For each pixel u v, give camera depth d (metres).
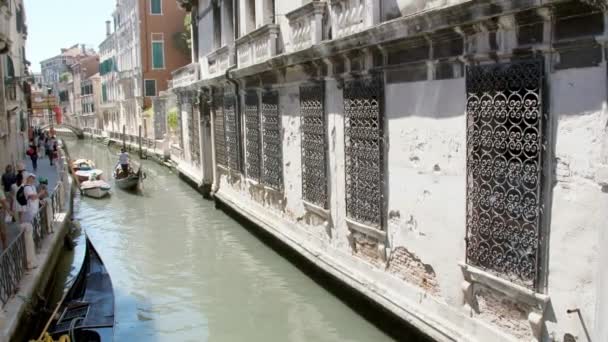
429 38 6.41
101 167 33.53
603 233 4.55
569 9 4.72
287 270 11.38
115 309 8.85
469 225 6.09
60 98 88.25
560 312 5.07
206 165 19.58
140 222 16.59
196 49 21.14
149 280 11.23
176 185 23.70
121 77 48.28
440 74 6.45
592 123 4.67
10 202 13.23
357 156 8.37
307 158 10.23
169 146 30.69
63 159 25.23
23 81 26.62
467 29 5.79
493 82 5.63
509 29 5.36
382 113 7.68
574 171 4.85
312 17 9.40
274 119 11.95
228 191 16.70
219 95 16.94
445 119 6.41
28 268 9.72
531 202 5.28
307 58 9.30
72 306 8.77
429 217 6.83
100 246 14.05
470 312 6.22
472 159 5.98
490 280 5.82
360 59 8.04
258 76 12.64
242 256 12.52
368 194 8.16
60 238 12.91
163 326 8.99
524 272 5.41
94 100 65.94
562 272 5.03
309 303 9.52
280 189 11.81
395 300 7.57
